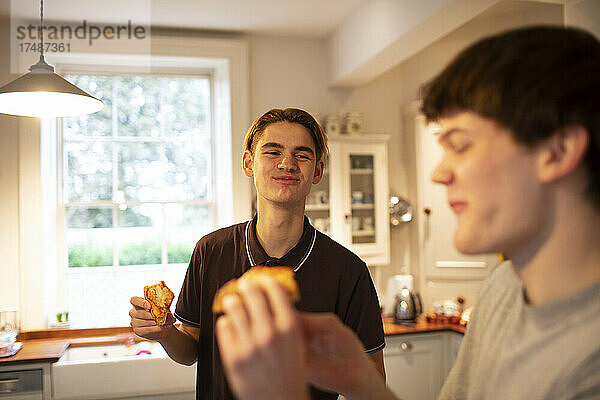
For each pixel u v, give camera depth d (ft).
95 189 11.21
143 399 9.14
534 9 10.36
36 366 8.69
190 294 4.74
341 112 11.92
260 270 1.38
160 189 11.50
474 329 1.91
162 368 9.23
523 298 1.48
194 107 11.71
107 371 8.98
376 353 4.47
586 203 1.23
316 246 4.51
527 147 1.22
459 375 1.91
